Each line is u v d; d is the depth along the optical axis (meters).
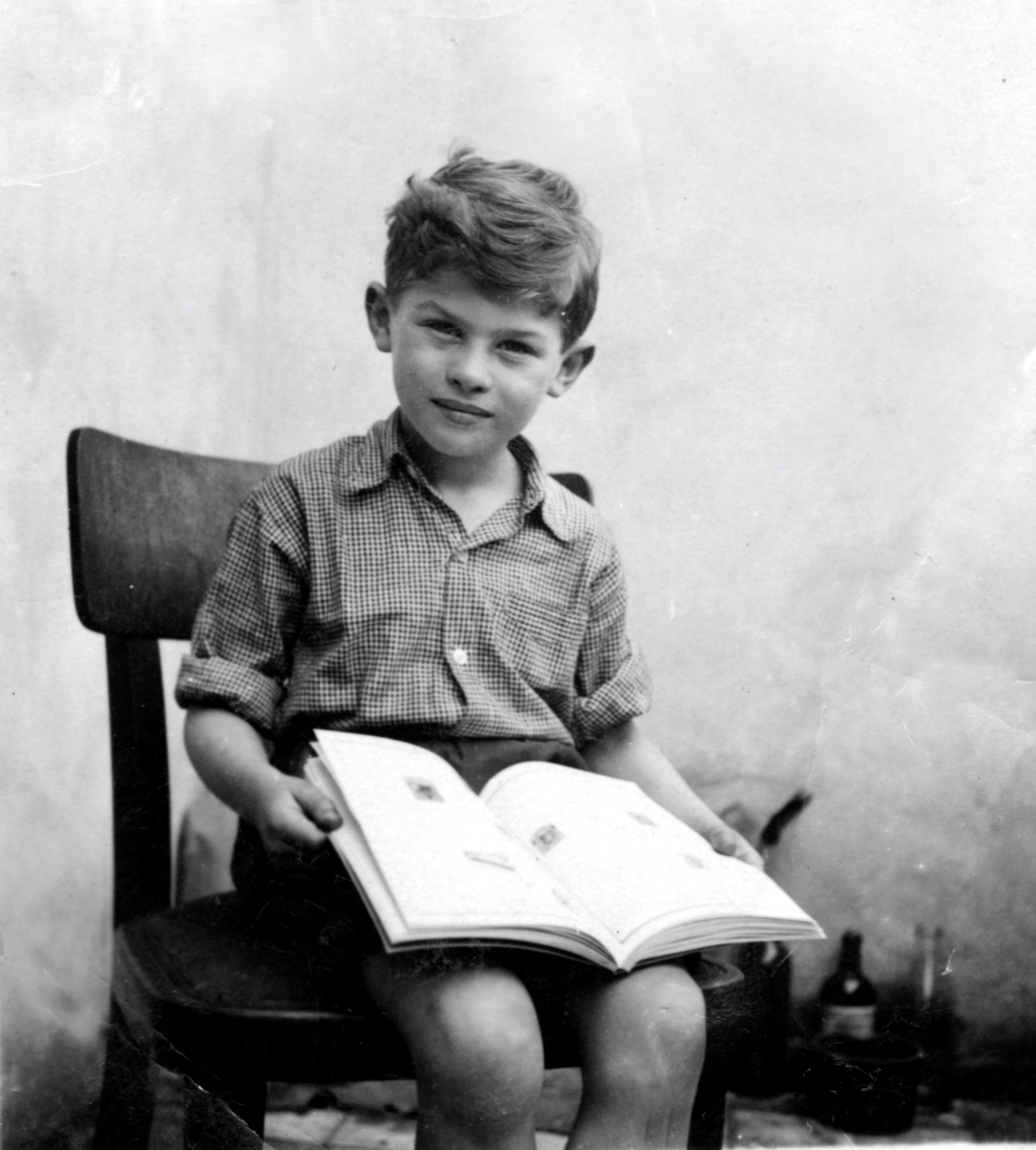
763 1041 1.19
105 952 1.11
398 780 0.81
